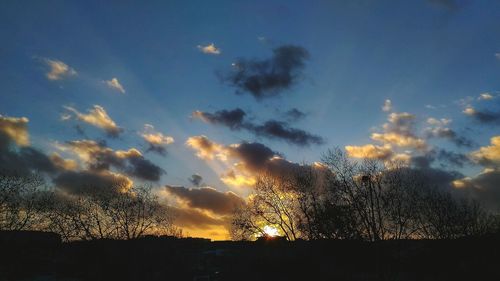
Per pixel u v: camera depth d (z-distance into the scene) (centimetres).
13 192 7412
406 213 5791
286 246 7144
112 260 7831
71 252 7988
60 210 7688
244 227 7106
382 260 5600
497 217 6219
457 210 6131
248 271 7300
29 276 7300
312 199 6506
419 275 5781
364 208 5725
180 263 8606
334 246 6284
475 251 5850
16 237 7575
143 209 8188
